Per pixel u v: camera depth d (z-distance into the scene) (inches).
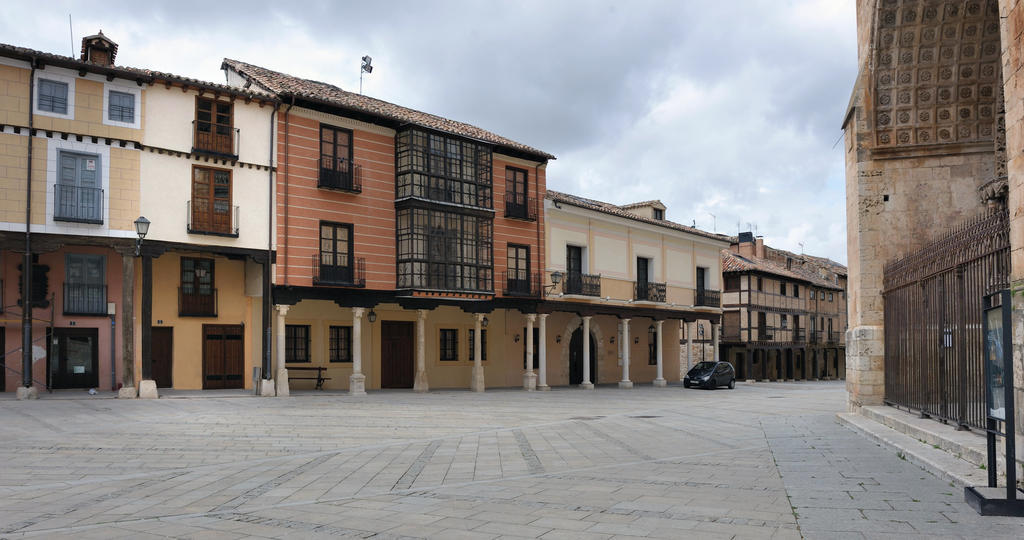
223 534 229.0
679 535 213.6
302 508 269.9
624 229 1337.4
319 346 994.7
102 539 223.8
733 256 1957.4
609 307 1283.2
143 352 762.2
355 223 939.3
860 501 256.5
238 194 840.9
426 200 972.6
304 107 894.4
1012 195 266.4
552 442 476.4
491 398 918.4
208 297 895.7
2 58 702.5
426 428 558.9
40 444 447.5
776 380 1993.1
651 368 1514.5
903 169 545.3
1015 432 258.5
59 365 805.9
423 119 1067.9
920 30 502.3
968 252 357.1
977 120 527.5
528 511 255.3
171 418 591.5
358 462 388.5
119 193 759.7
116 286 838.5
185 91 809.5
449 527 232.8
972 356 352.2
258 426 550.9
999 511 231.3
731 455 395.5
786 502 258.5
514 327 1238.9
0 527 241.3
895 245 542.6
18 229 702.5
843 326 2431.1
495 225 1104.2
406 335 1104.2
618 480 319.6
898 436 410.0
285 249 871.1
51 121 725.3
